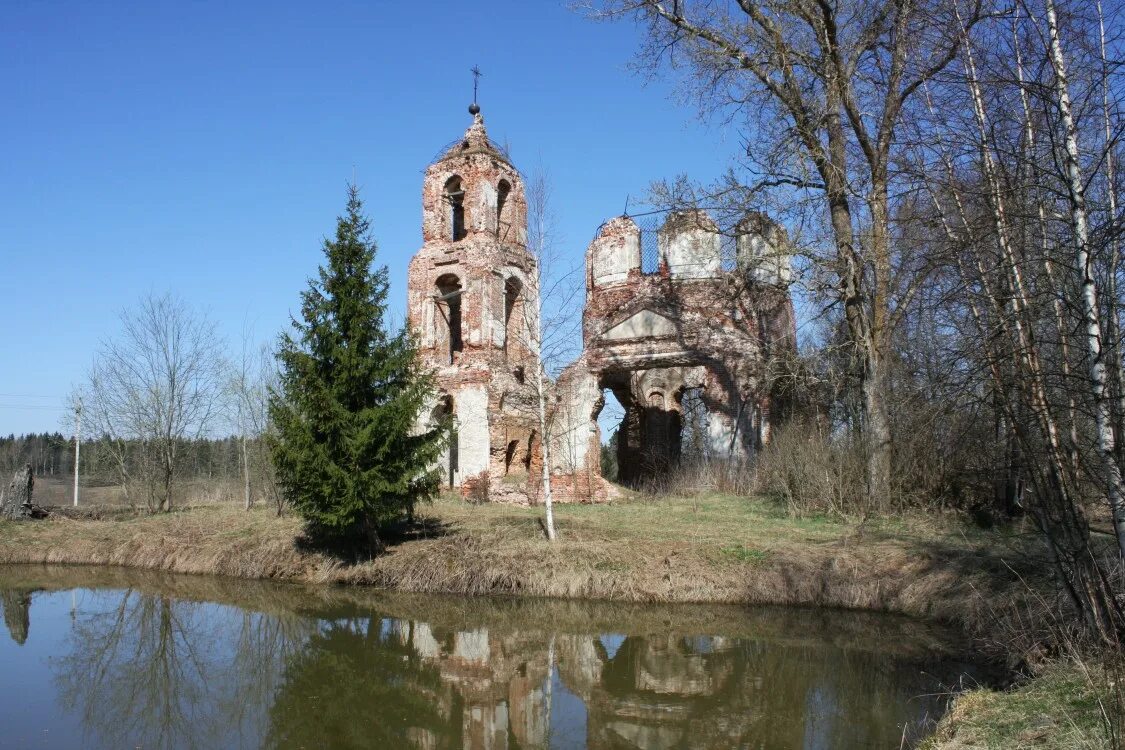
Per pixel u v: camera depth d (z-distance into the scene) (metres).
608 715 10.48
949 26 8.30
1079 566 7.32
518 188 32.78
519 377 30.94
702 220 23.62
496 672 12.58
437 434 20.38
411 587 18.52
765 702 10.69
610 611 15.96
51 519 29.17
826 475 20.17
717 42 20.05
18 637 16.00
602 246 28.41
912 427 16.75
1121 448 6.93
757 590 15.76
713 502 23.20
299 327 19.30
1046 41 7.41
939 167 8.38
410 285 31.59
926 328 12.39
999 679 10.38
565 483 26.88
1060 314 7.40
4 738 10.05
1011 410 7.25
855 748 8.84
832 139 19.81
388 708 11.01
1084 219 7.15
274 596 19.03
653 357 26.64
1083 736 6.28
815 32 19.36
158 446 33.28
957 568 14.24
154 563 23.27
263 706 11.25
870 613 14.59
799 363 22.20
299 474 18.73
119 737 10.06
